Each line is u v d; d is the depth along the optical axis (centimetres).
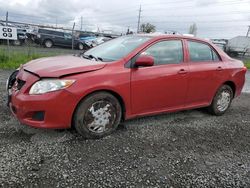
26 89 387
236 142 457
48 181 308
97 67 411
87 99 400
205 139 457
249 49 3394
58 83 380
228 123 548
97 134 421
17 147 376
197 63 525
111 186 309
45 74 385
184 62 506
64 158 358
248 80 1248
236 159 396
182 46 511
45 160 350
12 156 352
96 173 331
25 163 339
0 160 340
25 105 379
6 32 1092
